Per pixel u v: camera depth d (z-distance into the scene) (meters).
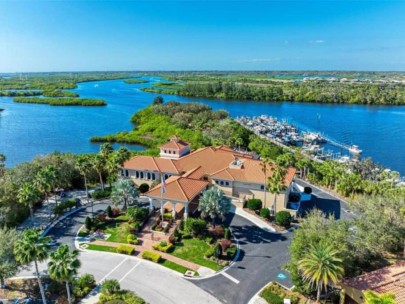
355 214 48.50
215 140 106.25
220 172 60.53
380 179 81.81
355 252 37.25
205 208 46.53
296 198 60.84
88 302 33.56
